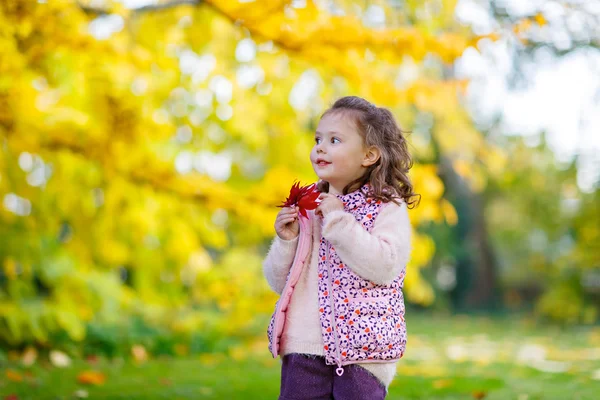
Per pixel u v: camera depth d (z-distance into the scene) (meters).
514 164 13.70
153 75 5.27
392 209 2.45
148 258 6.46
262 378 5.11
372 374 2.36
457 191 16.33
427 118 6.24
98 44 4.57
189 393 4.37
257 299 6.80
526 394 4.36
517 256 19.59
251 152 6.13
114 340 6.50
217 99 5.38
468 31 4.88
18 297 6.42
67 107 5.16
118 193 5.81
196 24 5.01
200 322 7.35
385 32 4.33
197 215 6.13
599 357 7.09
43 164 5.85
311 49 4.49
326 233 2.35
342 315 2.35
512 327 11.73
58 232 6.84
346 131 2.49
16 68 4.34
